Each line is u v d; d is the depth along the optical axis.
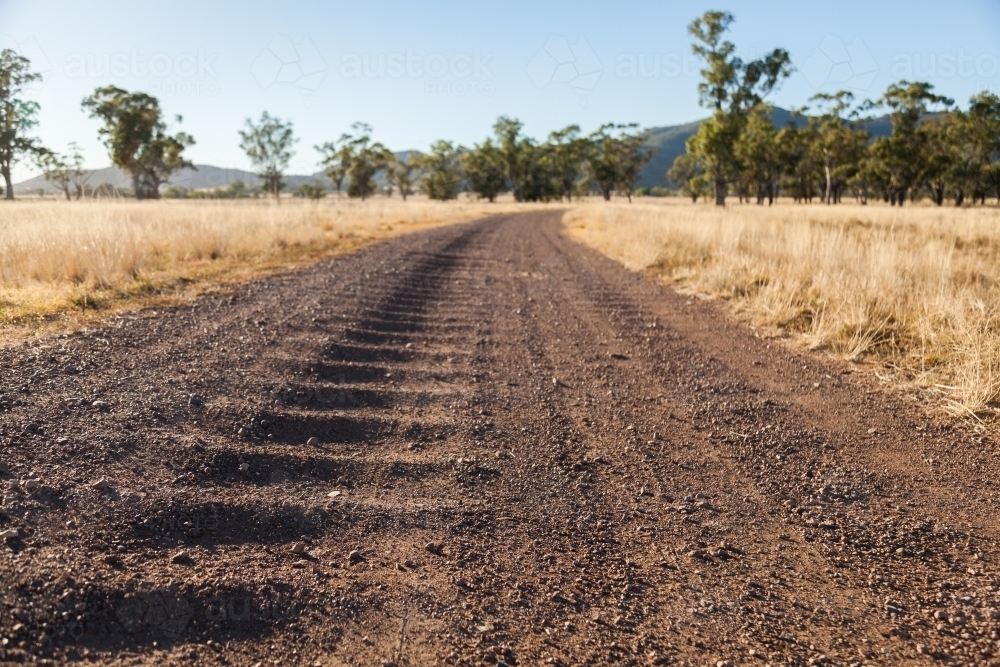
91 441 3.37
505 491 3.37
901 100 64.06
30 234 8.73
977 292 7.50
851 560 2.84
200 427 3.75
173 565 2.50
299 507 3.04
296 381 4.71
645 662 2.17
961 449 4.06
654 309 8.77
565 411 4.62
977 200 78.00
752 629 2.36
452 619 2.34
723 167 59.19
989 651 2.28
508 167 99.81
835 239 11.18
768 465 3.80
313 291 8.62
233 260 11.26
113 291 7.52
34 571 2.31
